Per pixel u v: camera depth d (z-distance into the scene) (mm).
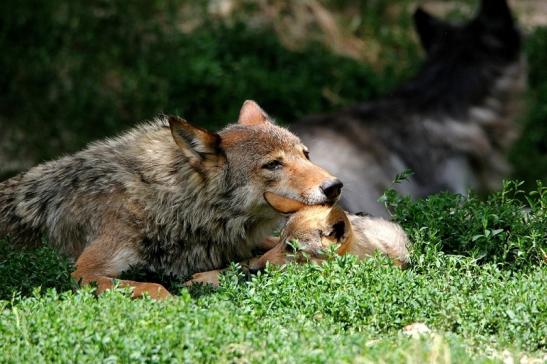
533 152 22078
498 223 11414
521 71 18000
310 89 22016
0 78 21266
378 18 26391
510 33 17922
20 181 12438
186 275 11688
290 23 25109
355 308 9305
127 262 11398
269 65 23188
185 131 11398
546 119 22484
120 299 9102
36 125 20703
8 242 11539
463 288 9789
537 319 8945
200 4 24234
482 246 11031
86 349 8102
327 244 10820
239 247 11914
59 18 22734
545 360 8289
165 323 8516
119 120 21047
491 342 8859
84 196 11727
